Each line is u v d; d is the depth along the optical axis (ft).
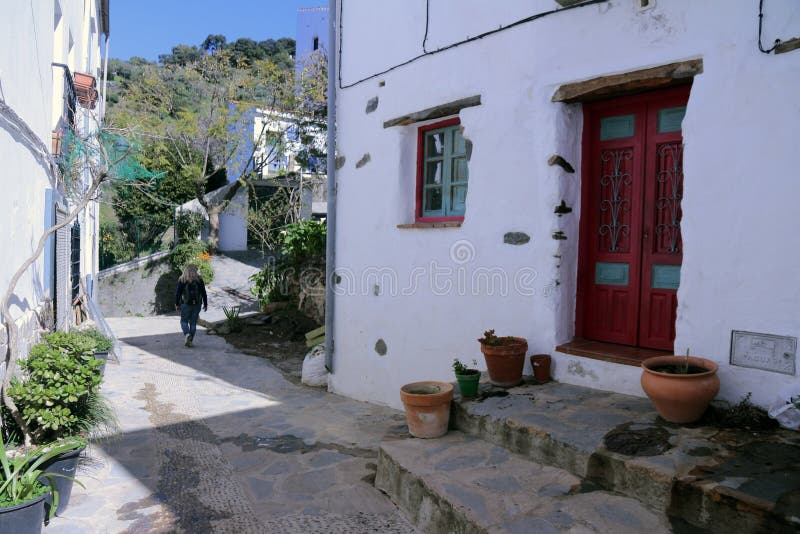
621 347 14.10
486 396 13.48
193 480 12.91
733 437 9.99
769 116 10.75
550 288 14.58
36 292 15.60
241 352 30.37
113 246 54.08
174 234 57.57
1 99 11.76
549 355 14.56
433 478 10.51
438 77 17.65
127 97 65.82
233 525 10.75
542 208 14.70
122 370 25.18
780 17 10.62
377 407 19.75
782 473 8.50
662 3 12.30
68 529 10.41
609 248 14.61
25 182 14.02
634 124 14.05
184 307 31.71
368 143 20.72
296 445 15.46
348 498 11.92
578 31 13.83
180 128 61.00
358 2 21.20
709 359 11.51
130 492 12.17
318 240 36.29
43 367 11.60
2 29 11.80
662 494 8.73
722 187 11.39
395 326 19.47
